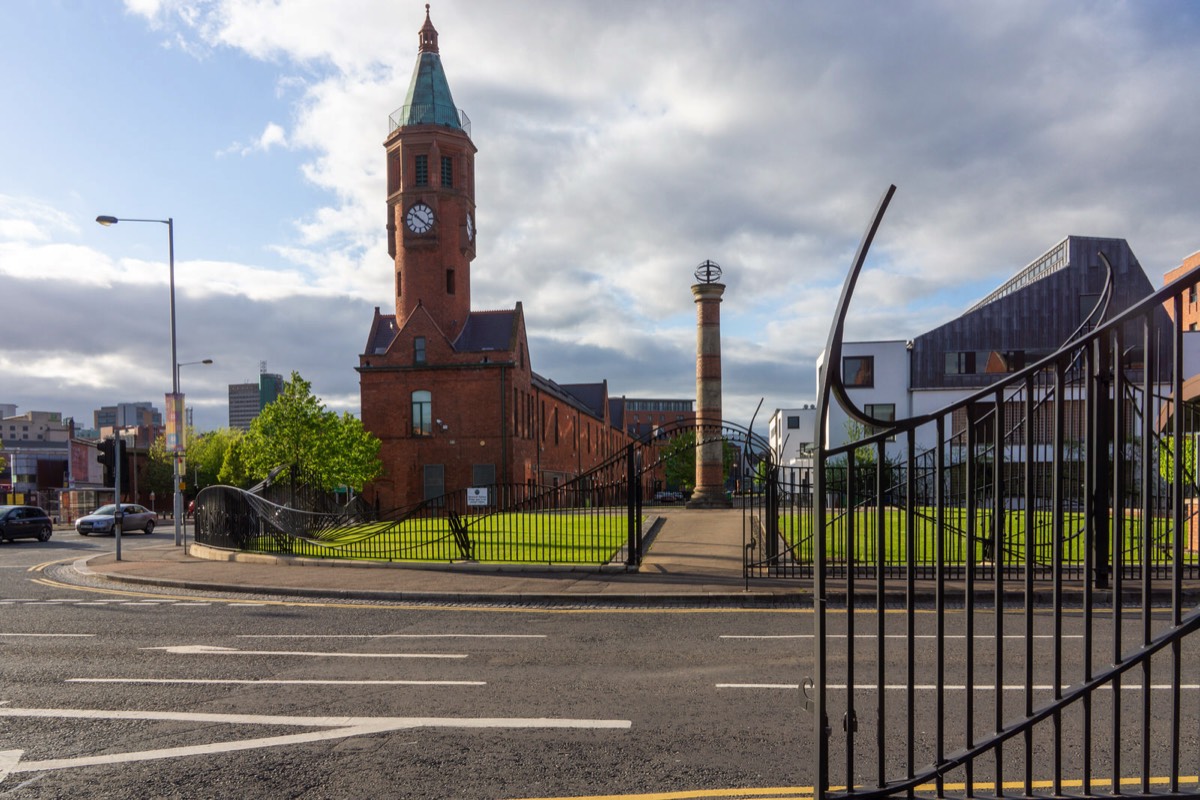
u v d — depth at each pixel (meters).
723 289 38.31
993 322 49.84
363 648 9.05
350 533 23.20
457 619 10.98
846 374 51.00
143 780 5.02
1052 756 5.14
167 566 17.98
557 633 9.81
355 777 5.03
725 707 6.43
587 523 24.95
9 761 5.39
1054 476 3.67
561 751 5.44
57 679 7.67
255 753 5.49
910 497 3.93
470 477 50.81
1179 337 3.27
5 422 159.50
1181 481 3.34
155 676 7.75
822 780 3.87
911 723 3.95
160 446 78.81
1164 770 4.84
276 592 13.80
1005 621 9.94
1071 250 49.78
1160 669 7.29
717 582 13.41
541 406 61.62
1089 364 3.60
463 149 54.56
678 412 163.88
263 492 21.16
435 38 56.16
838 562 14.78
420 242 53.16
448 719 6.21
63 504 52.22
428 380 51.50
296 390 48.84
